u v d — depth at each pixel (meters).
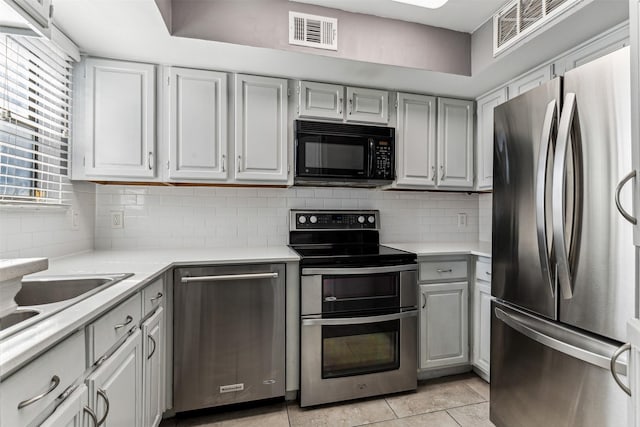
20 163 1.52
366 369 1.94
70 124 1.81
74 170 1.82
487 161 2.42
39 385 0.70
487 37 2.00
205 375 1.75
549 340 1.30
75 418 0.82
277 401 1.93
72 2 1.37
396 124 2.37
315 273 1.87
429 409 1.86
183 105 1.96
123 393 1.13
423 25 2.04
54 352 0.76
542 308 1.37
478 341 2.17
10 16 0.91
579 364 1.21
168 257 1.82
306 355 1.85
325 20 1.86
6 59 1.31
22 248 1.47
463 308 2.22
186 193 2.28
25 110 1.45
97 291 1.07
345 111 2.26
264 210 2.42
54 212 1.71
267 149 2.09
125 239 2.18
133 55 1.84
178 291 1.71
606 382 1.12
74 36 1.64
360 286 1.95
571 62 1.79
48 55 1.58
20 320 0.89
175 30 1.64
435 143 2.45
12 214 1.41
